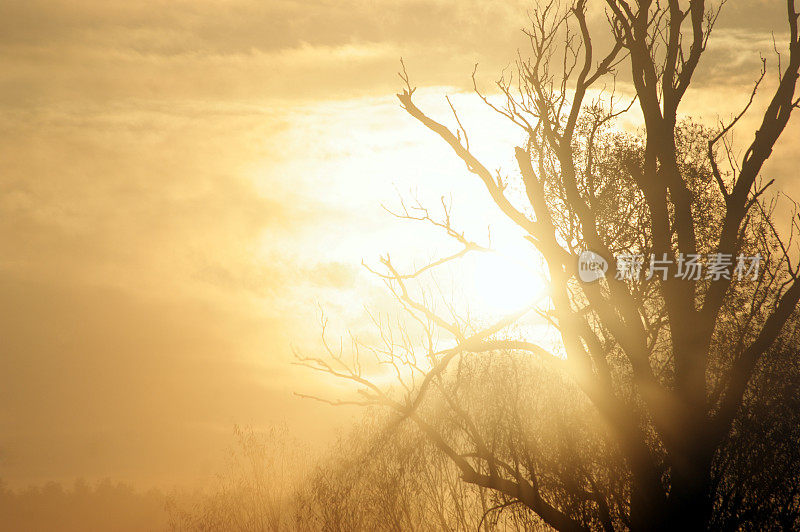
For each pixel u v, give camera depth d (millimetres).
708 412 8961
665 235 9117
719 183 9297
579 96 9055
